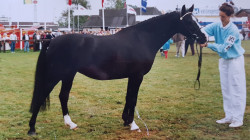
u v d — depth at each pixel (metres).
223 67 4.02
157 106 5.01
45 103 3.61
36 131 3.71
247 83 5.53
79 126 3.95
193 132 3.68
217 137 3.49
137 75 3.68
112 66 3.58
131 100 3.77
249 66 5.21
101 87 6.79
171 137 3.52
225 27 3.76
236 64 3.82
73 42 3.54
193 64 10.51
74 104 5.16
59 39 3.57
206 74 8.45
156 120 4.22
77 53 3.53
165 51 12.68
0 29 15.24
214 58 12.00
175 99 5.54
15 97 5.68
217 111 4.70
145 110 4.75
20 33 15.90
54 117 4.37
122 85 7.05
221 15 3.70
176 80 7.57
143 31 3.70
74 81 7.65
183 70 9.25
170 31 3.82
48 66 3.54
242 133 3.62
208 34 3.97
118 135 3.61
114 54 3.55
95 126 3.96
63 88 3.76
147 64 3.71
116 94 6.00
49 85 3.57
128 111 3.93
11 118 4.25
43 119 4.26
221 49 3.72
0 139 3.41
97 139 3.46
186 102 5.29
